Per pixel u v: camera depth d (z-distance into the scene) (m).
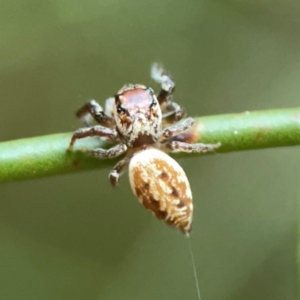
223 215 0.10
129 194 0.10
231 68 0.11
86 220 0.10
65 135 0.08
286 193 0.10
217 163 0.10
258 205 0.10
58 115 0.11
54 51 0.10
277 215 0.10
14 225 0.10
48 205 0.10
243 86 0.11
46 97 0.11
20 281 0.10
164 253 0.10
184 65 0.11
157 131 0.08
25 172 0.08
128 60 0.11
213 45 0.11
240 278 0.10
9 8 0.10
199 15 0.10
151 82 0.11
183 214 0.08
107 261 0.10
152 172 0.08
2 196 0.10
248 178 0.10
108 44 0.11
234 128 0.08
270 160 0.10
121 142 0.08
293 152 0.10
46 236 0.10
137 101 0.08
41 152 0.08
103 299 0.10
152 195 0.08
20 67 0.10
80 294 0.10
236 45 0.11
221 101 0.11
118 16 0.10
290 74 0.10
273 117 0.08
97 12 0.10
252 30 0.11
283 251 0.10
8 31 0.10
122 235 0.10
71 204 0.10
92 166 0.08
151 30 0.11
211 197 0.10
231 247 0.10
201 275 0.10
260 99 0.11
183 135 0.08
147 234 0.10
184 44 0.11
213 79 0.11
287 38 0.11
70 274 0.10
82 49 0.11
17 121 0.11
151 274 0.10
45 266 0.10
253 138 0.08
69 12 0.10
